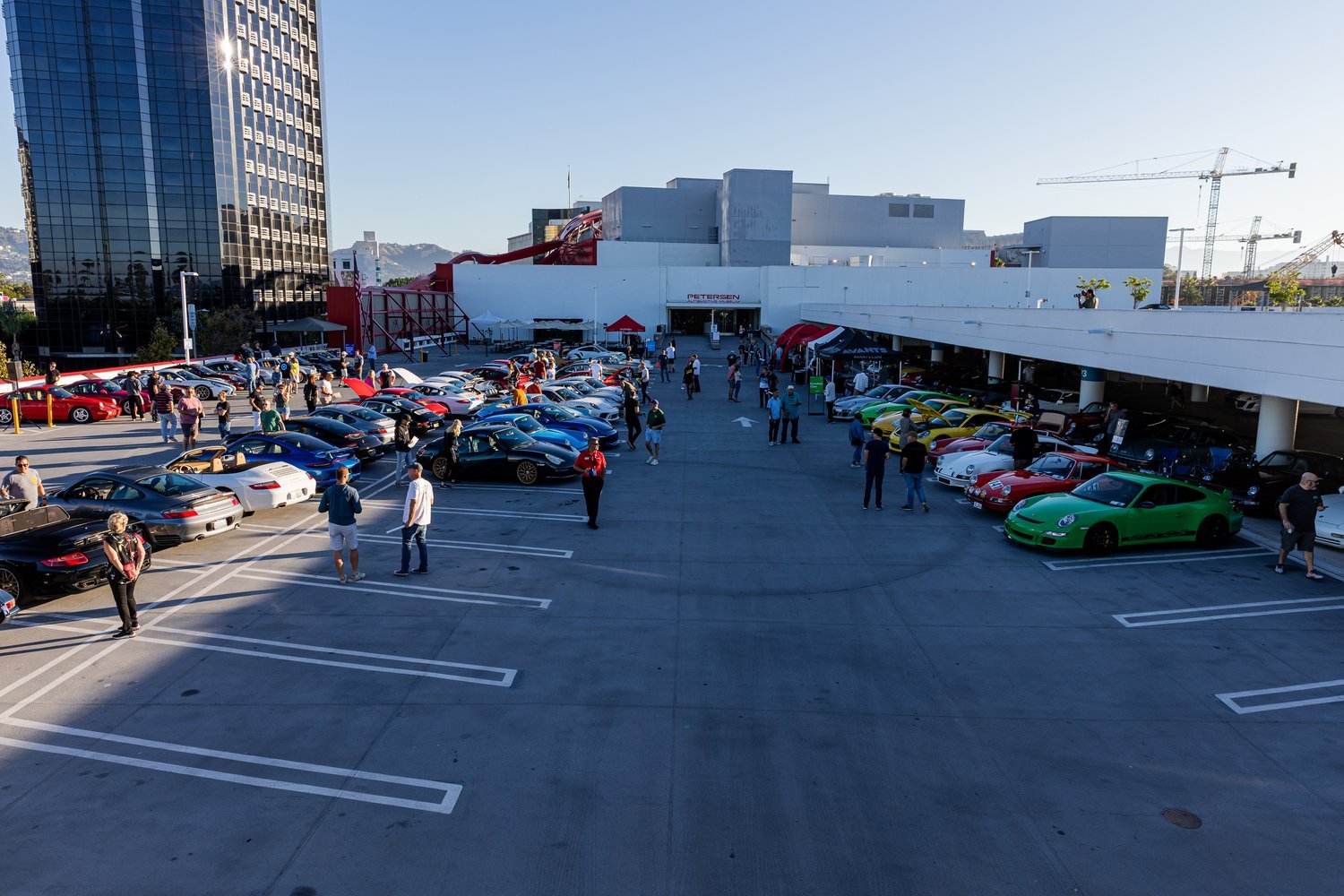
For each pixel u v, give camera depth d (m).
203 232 77.31
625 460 22.14
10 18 70.00
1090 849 6.04
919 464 16.39
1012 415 24.69
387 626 10.34
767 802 6.61
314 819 6.37
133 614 10.07
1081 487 14.70
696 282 74.12
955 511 16.69
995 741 7.61
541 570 12.63
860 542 14.29
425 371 49.09
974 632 10.25
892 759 7.28
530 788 6.78
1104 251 84.56
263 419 21.75
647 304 74.00
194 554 13.58
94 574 11.25
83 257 74.62
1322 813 6.52
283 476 16.12
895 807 6.55
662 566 12.84
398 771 7.05
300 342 86.50
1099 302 73.88
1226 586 12.07
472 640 9.91
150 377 31.48
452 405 28.39
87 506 12.89
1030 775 7.04
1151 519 13.73
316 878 5.68
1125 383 45.28
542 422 23.92
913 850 6.01
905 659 9.41
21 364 31.84
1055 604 11.26
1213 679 8.95
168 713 8.06
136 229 75.31
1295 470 16.42
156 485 13.64
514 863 5.85
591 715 8.05
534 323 64.75
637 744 7.50
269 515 16.31
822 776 6.99
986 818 6.42
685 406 34.12
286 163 88.69
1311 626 10.48
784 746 7.48
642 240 90.25
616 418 28.86
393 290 62.91
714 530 15.05
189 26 74.38
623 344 63.31
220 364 44.59
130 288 75.88
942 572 12.66
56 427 27.48
